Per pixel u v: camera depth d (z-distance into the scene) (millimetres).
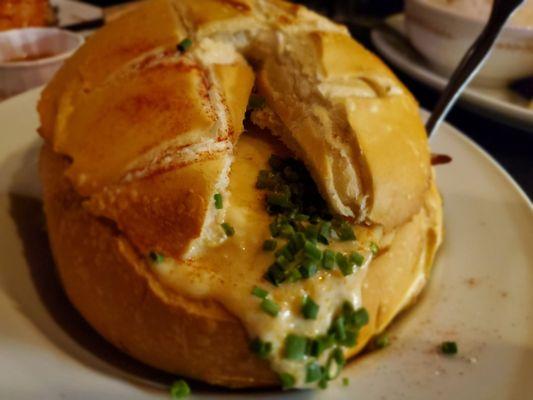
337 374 192
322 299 187
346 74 222
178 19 231
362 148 205
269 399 192
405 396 189
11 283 220
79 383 184
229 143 200
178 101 198
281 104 224
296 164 219
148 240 189
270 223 197
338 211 204
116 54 221
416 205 217
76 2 472
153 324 190
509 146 346
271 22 234
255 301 182
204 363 192
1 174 264
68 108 221
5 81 339
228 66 221
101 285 197
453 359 202
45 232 250
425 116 321
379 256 207
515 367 195
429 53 382
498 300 224
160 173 192
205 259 189
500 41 347
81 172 199
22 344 192
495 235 255
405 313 224
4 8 394
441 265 244
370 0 517
